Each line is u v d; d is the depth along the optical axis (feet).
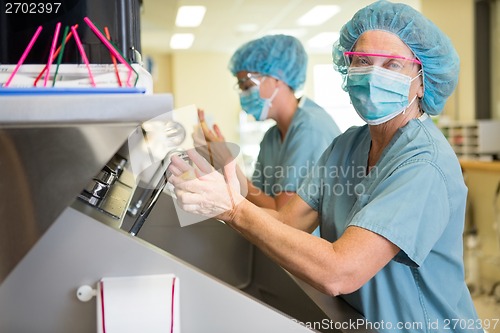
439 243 3.04
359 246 2.66
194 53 27.48
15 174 1.77
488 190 11.56
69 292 1.95
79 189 1.80
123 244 1.97
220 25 19.81
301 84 5.60
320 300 3.23
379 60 3.26
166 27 18.94
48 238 1.92
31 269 1.92
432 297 3.08
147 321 1.93
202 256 4.37
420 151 2.97
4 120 1.75
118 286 1.93
